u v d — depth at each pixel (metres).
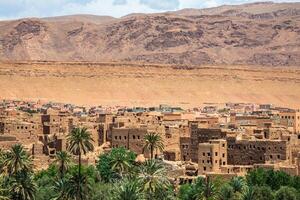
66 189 197.25
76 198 196.75
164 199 185.25
